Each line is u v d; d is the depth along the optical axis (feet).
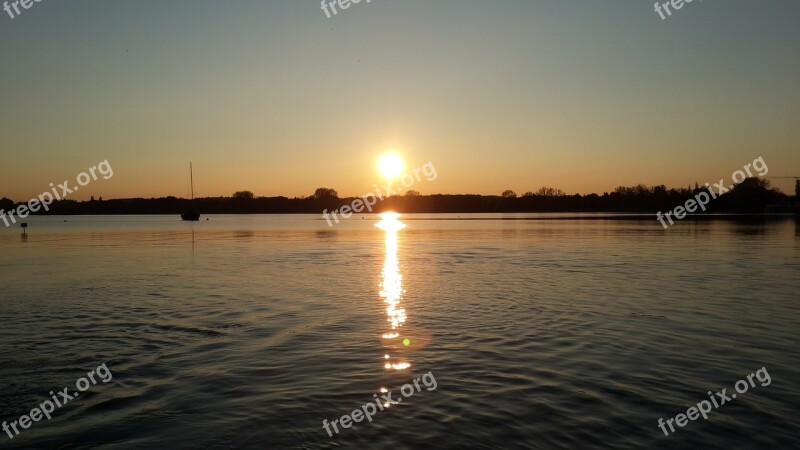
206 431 29.66
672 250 148.66
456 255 139.44
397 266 112.98
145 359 43.24
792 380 37.29
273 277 94.79
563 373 39.09
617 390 35.45
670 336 49.78
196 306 66.18
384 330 53.01
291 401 33.91
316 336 50.75
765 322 55.42
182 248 169.68
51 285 84.89
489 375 38.75
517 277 92.94
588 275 94.99
